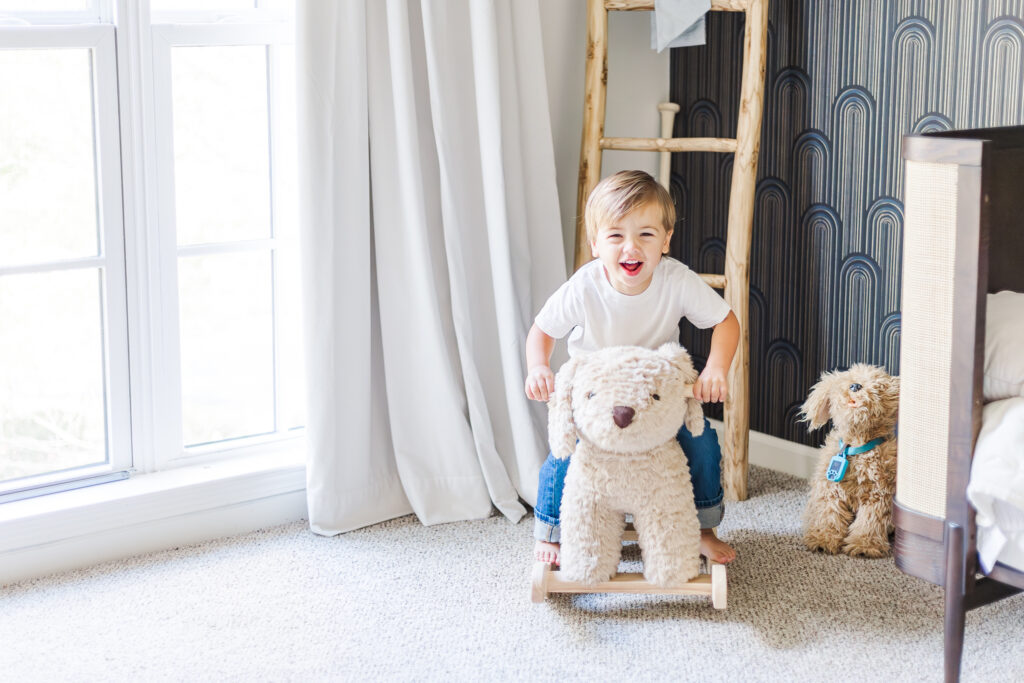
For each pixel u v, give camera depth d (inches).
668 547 74.2
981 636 71.8
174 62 85.8
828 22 92.9
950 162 60.7
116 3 81.0
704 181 104.9
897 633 72.4
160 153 85.0
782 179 98.7
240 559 83.9
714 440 79.4
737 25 99.3
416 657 70.0
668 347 73.7
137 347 86.3
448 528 90.0
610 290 76.9
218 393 93.0
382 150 87.1
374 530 89.7
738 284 94.3
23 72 79.7
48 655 70.2
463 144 90.1
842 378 84.2
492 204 88.8
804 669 68.2
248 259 92.4
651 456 73.6
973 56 83.3
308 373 86.3
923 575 65.6
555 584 76.0
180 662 69.5
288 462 91.2
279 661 69.6
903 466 66.2
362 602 77.2
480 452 91.0
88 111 82.7
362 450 89.5
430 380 90.4
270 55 90.2
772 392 102.9
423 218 87.7
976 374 61.4
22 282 82.0
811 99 95.3
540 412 95.4
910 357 64.7
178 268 88.0
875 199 91.5
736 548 85.5
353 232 86.5
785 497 96.0
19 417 84.0
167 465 89.1
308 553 85.1
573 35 99.7
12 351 82.7
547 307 78.4
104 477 86.3
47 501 81.8
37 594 77.9
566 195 102.7
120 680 67.5
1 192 80.4
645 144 95.7
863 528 83.4
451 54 88.0
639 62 104.0
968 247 60.5
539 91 92.4
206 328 91.2
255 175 91.6
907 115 88.3
